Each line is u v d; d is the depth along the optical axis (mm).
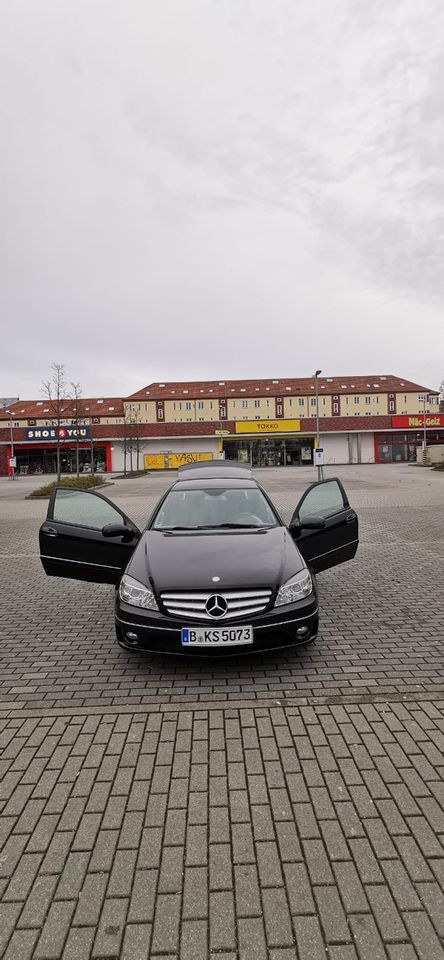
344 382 63906
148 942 1736
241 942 1730
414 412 59469
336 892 1916
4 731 3074
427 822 2264
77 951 1712
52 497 4895
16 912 1858
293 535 4797
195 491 5477
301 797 2439
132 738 2971
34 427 50062
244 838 2189
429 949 1697
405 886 1935
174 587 3658
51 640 4629
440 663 3918
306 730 3014
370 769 2641
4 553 8945
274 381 65562
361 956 1680
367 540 9148
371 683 3594
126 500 18172
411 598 5625
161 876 2002
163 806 2400
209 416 58531
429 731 2980
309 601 3773
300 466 51844
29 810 2391
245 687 3562
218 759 2752
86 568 4840
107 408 63562
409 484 22328
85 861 2084
